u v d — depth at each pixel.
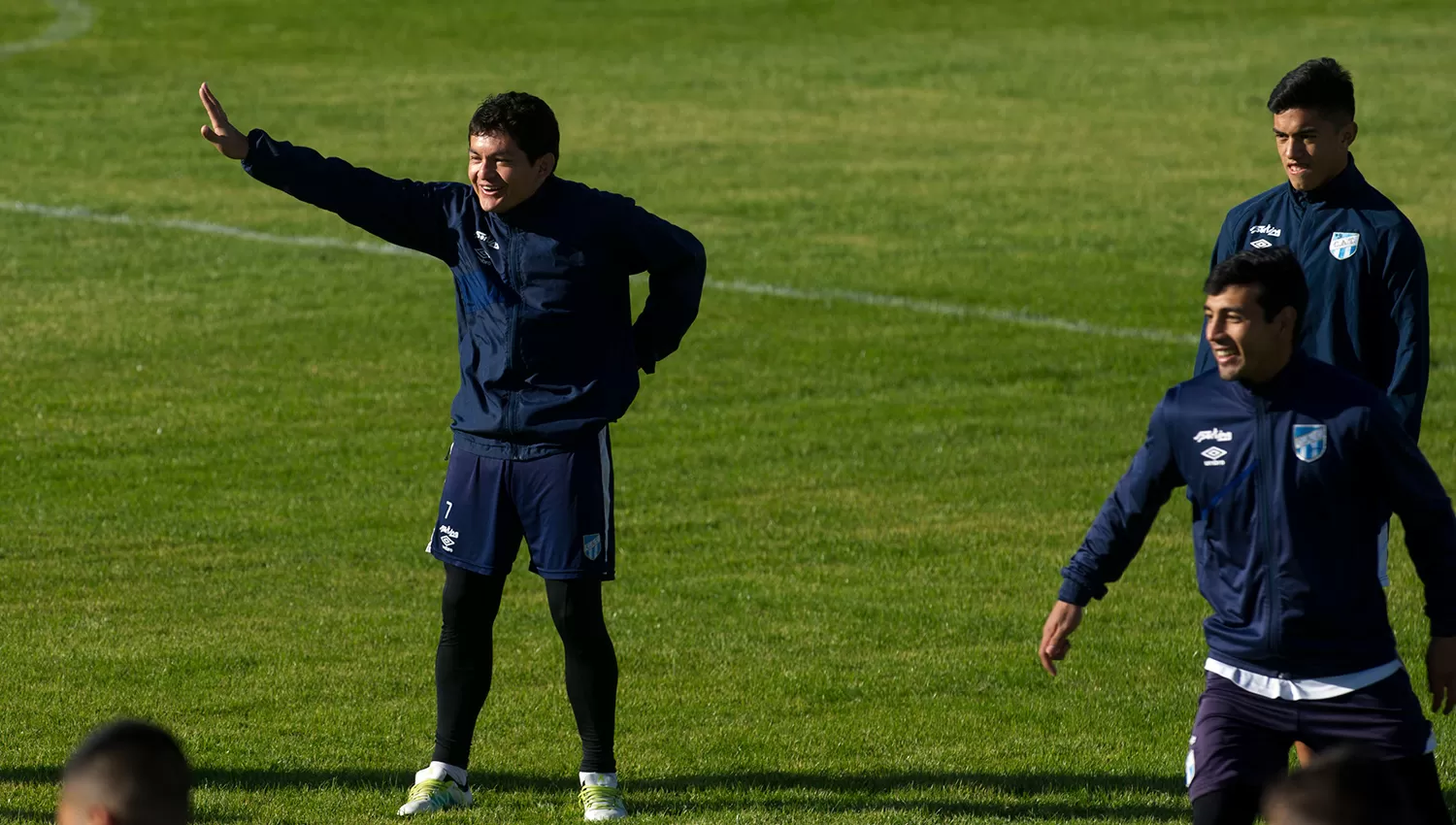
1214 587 15.87
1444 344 51.78
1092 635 28.11
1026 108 100.75
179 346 50.09
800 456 39.91
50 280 58.75
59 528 33.34
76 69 109.62
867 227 70.25
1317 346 20.06
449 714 20.59
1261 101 102.81
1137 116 98.06
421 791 20.31
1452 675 15.48
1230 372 15.21
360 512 34.97
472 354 20.09
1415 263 19.48
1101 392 46.72
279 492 36.34
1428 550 15.34
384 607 29.22
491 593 20.52
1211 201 76.38
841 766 22.25
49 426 41.38
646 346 20.89
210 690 24.92
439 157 85.31
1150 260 64.69
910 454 40.19
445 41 124.38
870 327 54.16
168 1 139.88
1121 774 21.94
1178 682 25.84
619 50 121.38
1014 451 40.53
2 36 122.12
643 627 28.31
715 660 26.77
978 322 54.94
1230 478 15.41
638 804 20.80
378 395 45.16
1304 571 15.21
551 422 19.73
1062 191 78.12
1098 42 125.12
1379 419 14.95
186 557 31.78
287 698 24.70
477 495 20.12
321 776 21.55
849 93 105.19
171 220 69.12
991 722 24.09
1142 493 16.11
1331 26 130.75
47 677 25.25
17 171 78.81
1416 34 126.88
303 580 30.56
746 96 103.75
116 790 8.25
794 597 30.03
